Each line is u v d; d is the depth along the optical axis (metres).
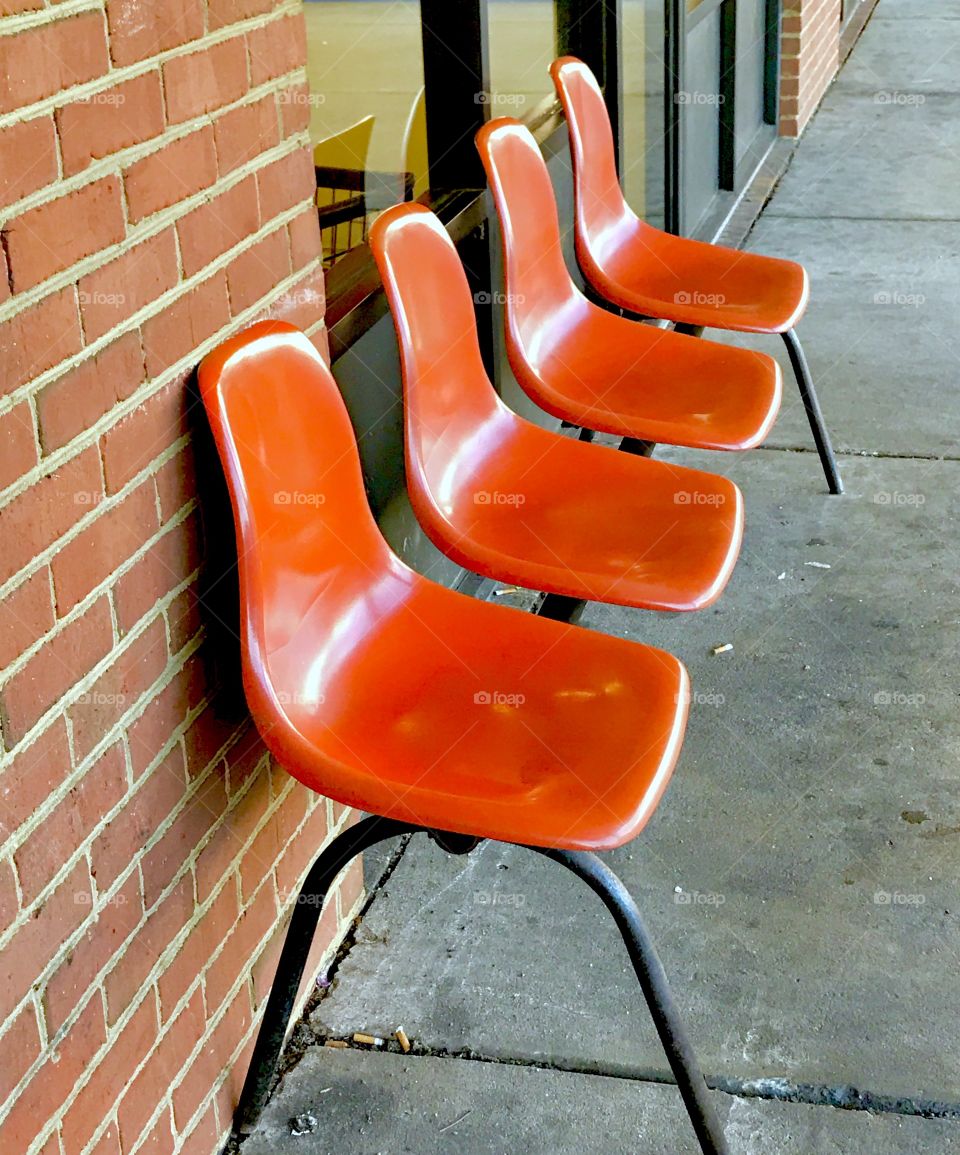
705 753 2.69
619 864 2.41
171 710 1.66
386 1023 2.10
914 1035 2.05
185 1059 1.79
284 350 1.72
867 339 4.62
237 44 1.65
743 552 3.41
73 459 1.41
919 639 3.04
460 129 3.14
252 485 1.64
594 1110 1.95
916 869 2.38
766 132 6.75
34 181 1.30
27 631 1.36
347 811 2.28
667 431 2.54
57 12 1.31
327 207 3.21
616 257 3.29
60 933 1.46
